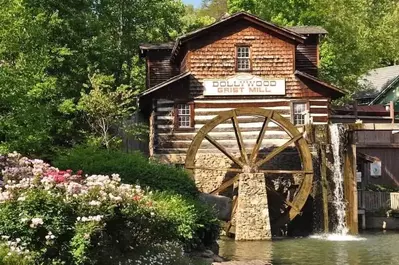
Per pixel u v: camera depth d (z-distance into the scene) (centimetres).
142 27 3039
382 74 3972
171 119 2269
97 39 2617
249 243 1892
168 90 2277
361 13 3653
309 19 3212
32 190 923
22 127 1532
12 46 1570
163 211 1134
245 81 2289
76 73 2528
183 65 2439
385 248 1775
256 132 2316
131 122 2725
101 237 983
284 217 2130
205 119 2277
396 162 2911
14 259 779
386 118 2928
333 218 2177
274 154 2114
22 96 1514
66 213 920
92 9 2834
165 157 2252
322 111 2311
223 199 1942
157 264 1064
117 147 2344
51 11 2462
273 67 2303
